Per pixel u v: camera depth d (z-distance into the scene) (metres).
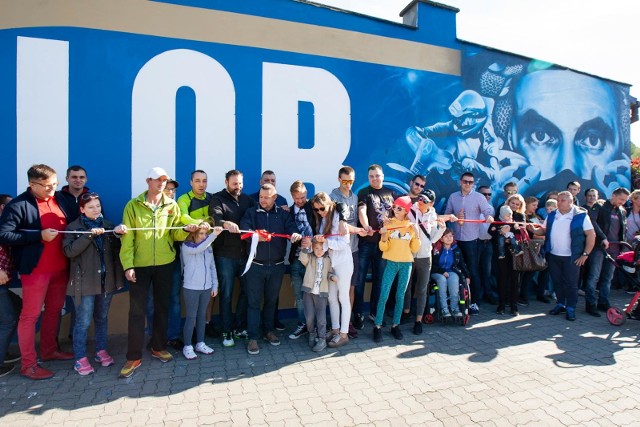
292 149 5.41
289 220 4.47
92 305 3.75
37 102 4.50
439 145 6.21
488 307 6.04
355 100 5.72
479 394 3.37
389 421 2.96
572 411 3.10
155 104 4.86
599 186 7.50
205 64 5.04
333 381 3.59
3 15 4.41
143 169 4.82
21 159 4.46
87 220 3.67
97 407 3.14
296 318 5.47
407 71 6.01
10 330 3.68
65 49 4.57
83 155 4.63
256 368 3.86
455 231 6.02
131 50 4.77
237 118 5.16
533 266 5.45
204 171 4.79
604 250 5.50
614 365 3.96
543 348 4.41
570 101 7.18
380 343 4.54
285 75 5.37
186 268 4.07
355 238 4.95
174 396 3.31
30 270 3.51
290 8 5.40
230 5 5.13
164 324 3.98
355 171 5.73
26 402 3.21
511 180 6.73
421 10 6.10
